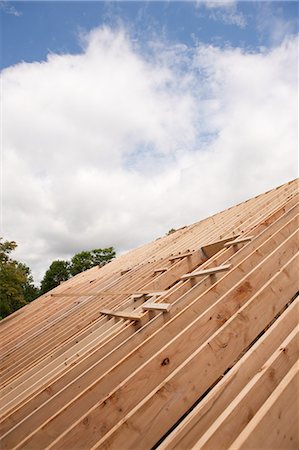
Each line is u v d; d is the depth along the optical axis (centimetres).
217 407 179
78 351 418
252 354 197
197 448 147
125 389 239
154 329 327
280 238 366
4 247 2672
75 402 259
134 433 200
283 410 153
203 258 600
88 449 221
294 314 217
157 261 753
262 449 142
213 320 273
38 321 869
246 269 339
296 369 168
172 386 215
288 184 778
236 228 626
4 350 732
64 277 5628
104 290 774
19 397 367
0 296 2647
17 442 266
